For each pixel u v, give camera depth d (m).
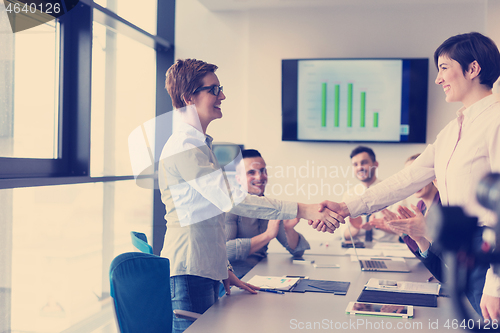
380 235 3.16
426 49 3.64
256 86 3.78
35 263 2.43
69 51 2.56
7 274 2.24
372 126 3.68
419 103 3.63
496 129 1.29
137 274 1.35
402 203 3.28
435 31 3.63
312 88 3.72
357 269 2.03
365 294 1.49
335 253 2.54
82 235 2.86
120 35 3.34
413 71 3.62
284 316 1.25
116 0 3.19
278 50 3.76
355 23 3.71
